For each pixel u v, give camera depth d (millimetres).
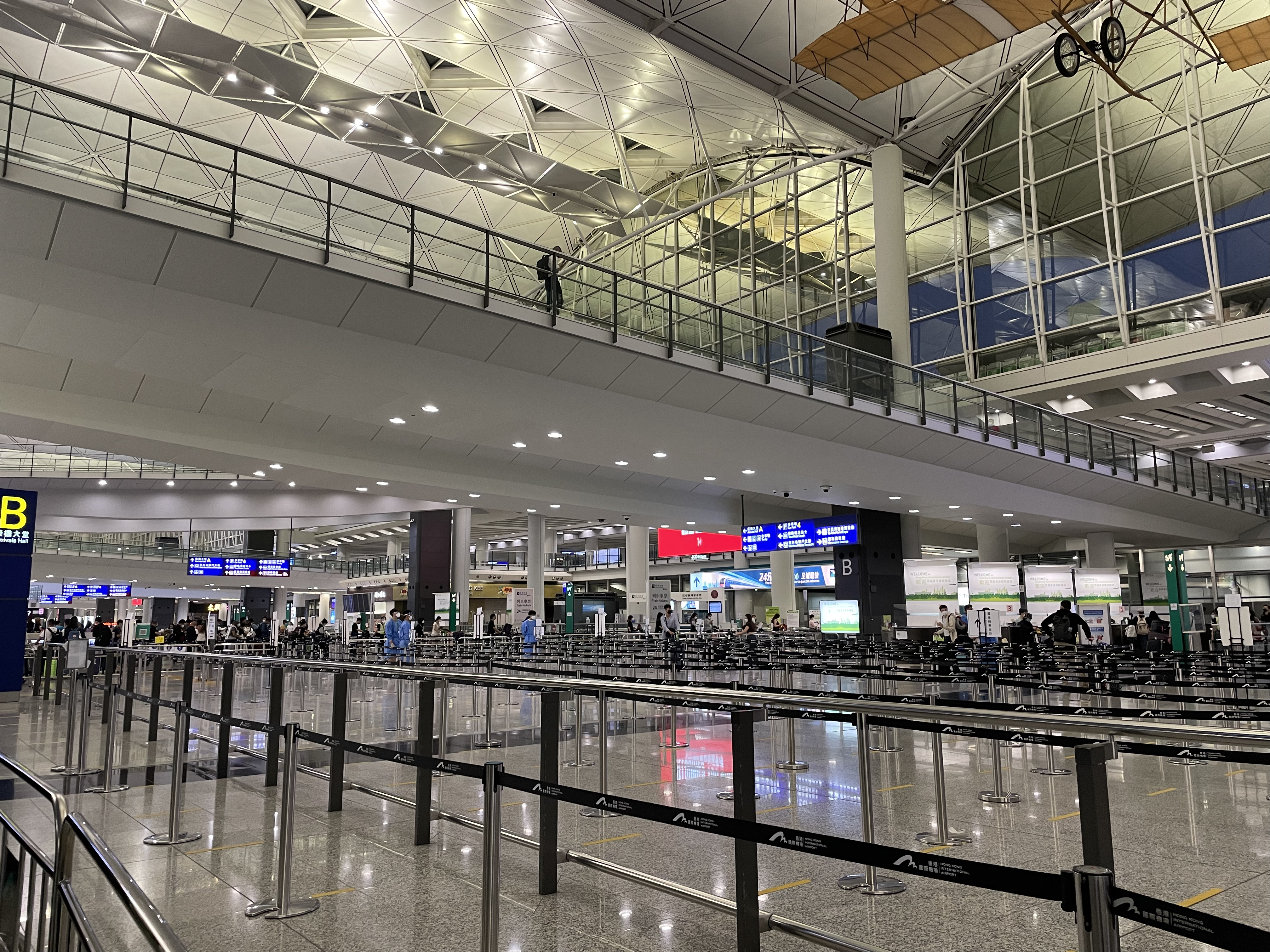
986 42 16625
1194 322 24109
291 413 18562
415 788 6945
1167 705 10344
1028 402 28047
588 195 31969
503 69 27141
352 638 26875
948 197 30766
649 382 17062
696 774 7781
